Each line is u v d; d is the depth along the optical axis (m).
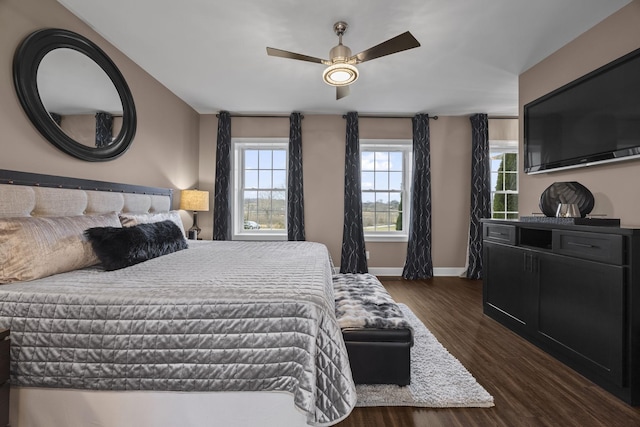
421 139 4.55
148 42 2.62
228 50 2.75
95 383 1.15
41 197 1.81
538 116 2.81
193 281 1.41
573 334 1.92
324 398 1.12
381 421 1.45
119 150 2.68
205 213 4.61
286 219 4.75
